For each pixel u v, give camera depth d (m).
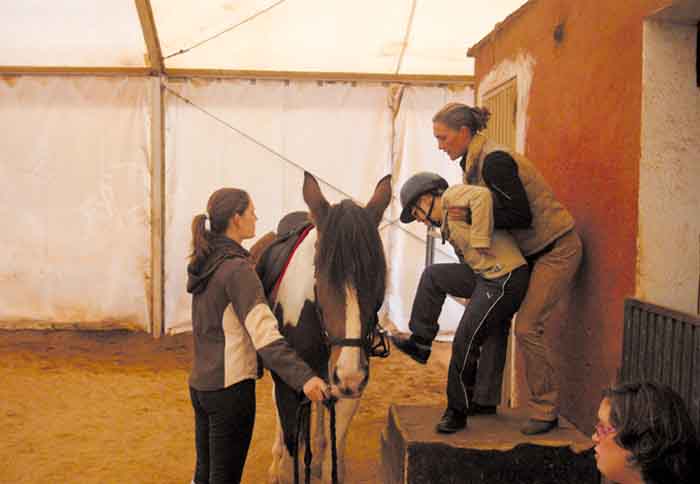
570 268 2.99
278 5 6.07
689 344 2.49
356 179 7.36
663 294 2.89
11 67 6.82
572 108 3.54
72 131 7.02
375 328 2.88
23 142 7.00
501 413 3.29
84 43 6.61
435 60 7.06
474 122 3.01
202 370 2.64
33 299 7.16
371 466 4.11
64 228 7.11
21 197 7.05
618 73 3.04
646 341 2.75
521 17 4.33
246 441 2.69
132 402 5.30
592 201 3.28
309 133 7.25
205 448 2.84
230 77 7.06
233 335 2.64
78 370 6.09
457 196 2.78
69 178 7.06
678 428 1.57
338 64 7.11
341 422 3.03
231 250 2.72
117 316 7.25
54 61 6.81
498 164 2.78
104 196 7.09
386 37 6.64
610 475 1.65
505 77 4.66
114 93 6.98
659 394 1.61
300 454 3.50
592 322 3.25
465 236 2.83
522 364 4.35
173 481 3.86
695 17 2.79
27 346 6.71
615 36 3.07
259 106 7.17
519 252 2.91
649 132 2.84
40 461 4.11
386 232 7.43
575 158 3.49
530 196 2.97
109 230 7.13
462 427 2.98
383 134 7.33
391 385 5.94
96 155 7.06
